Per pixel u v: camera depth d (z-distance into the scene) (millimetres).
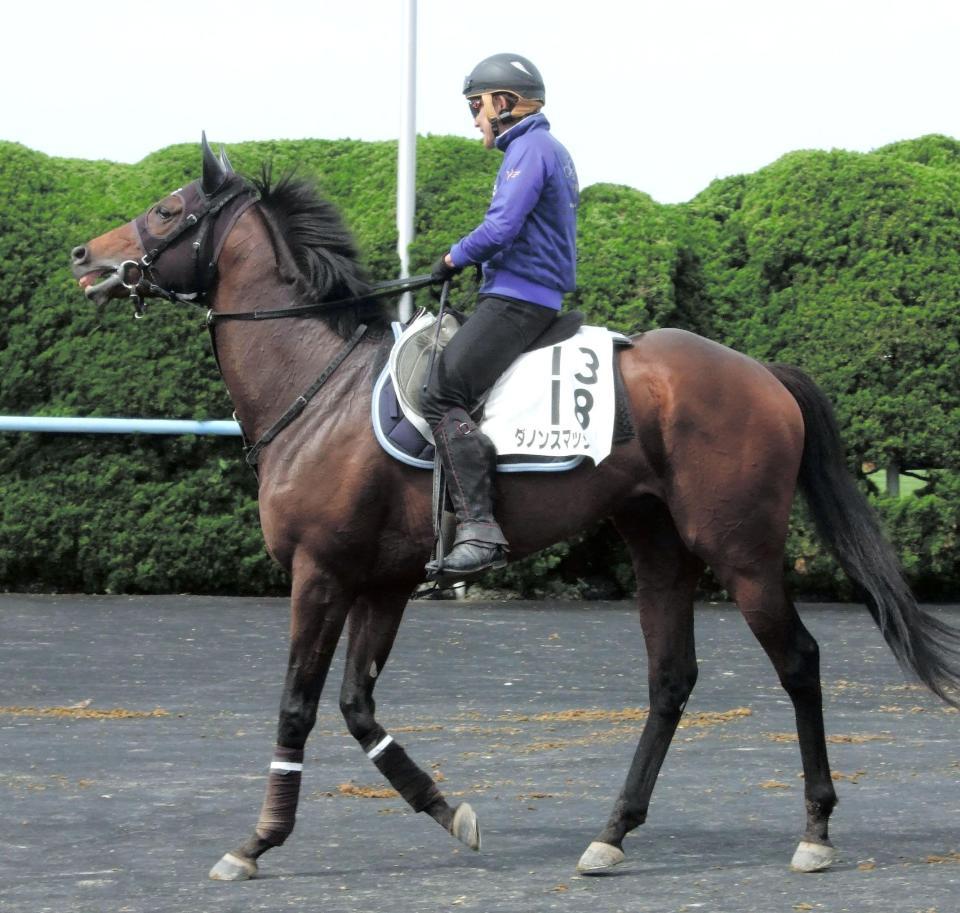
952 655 7762
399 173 16984
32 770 9523
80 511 16672
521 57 7852
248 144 18672
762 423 7578
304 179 8211
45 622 15016
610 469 7656
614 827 7387
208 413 16844
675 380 7656
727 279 18062
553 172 7637
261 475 7836
